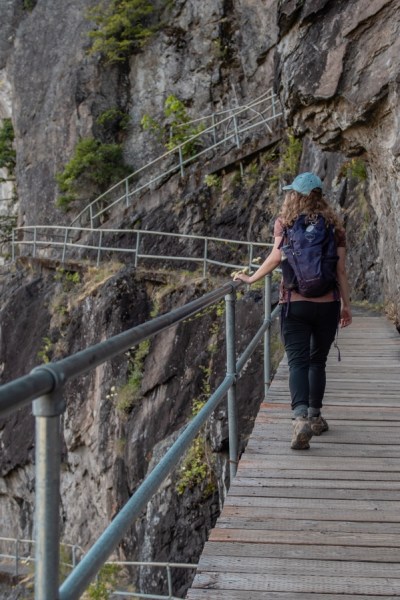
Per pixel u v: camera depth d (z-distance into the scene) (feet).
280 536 12.69
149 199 67.00
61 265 62.95
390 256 36.04
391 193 32.19
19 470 56.18
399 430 18.94
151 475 9.07
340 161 51.75
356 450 17.37
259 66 77.71
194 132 77.05
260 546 12.28
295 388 16.83
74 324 57.00
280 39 32.81
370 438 18.29
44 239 86.38
